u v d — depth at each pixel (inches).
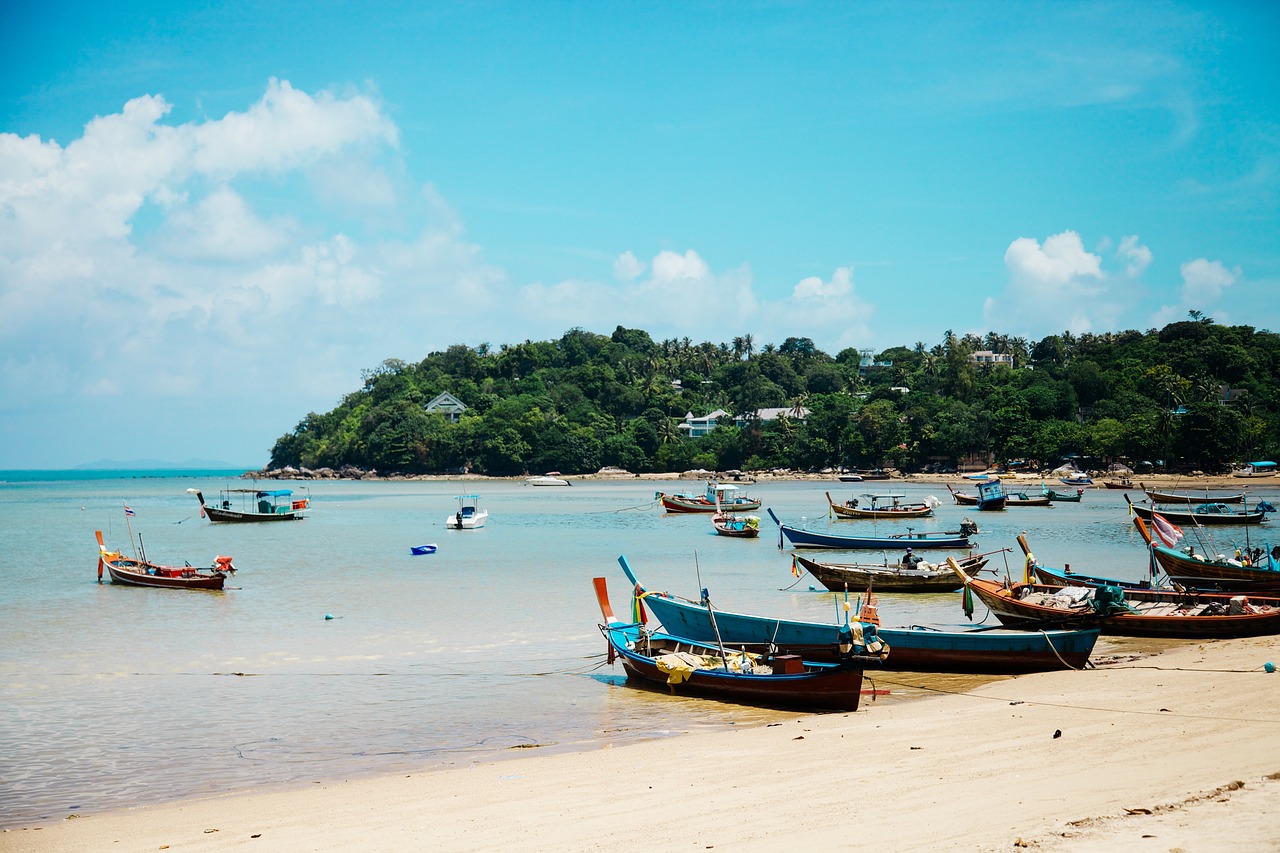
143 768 852.6
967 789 637.3
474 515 3932.1
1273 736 741.9
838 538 2721.5
